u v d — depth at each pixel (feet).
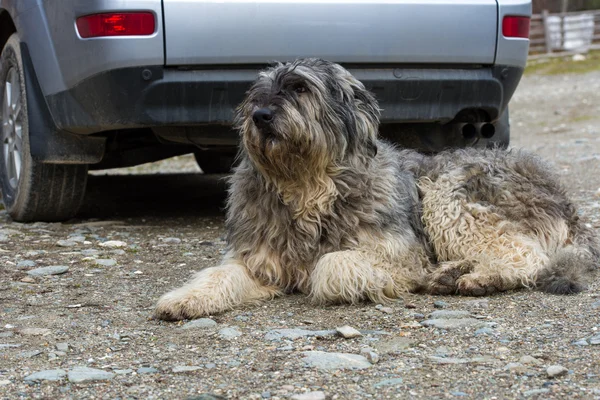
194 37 17.39
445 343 11.30
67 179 21.08
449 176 16.29
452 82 19.21
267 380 9.93
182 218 23.40
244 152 15.07
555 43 118.73
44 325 12.69
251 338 11.82
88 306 13.87
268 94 13.97
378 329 12.23
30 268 16.76
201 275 14.12
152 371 10.39
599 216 21.61
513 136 47.75
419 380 9.80
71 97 18.79
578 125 51.39
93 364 10.75
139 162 24.61
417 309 13.37
